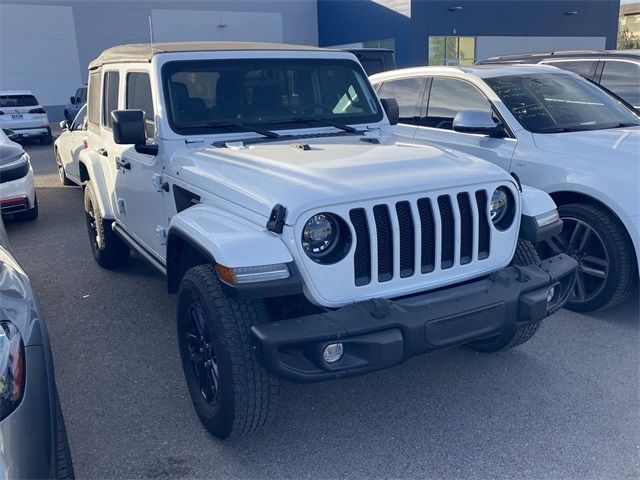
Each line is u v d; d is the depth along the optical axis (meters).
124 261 6.12
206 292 3.11
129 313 5.09
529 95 5.54
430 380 3.94
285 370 2.80
